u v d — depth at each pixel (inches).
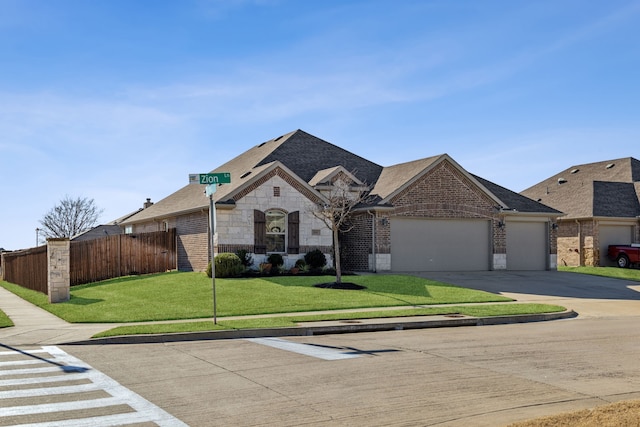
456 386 355.3
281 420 289.0
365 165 1392.7
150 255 1189.1
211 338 559.2
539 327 637.9
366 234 1182.3
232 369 407.5
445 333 589.6
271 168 1085.1
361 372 394.3
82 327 604.7
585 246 1512.1
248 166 1245.1
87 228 2802.7
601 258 1507.1
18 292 1078.4
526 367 411.2
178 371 402.3
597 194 1552.7
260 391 345.1
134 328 574.2
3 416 294.7
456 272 1208.2
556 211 1350.9
